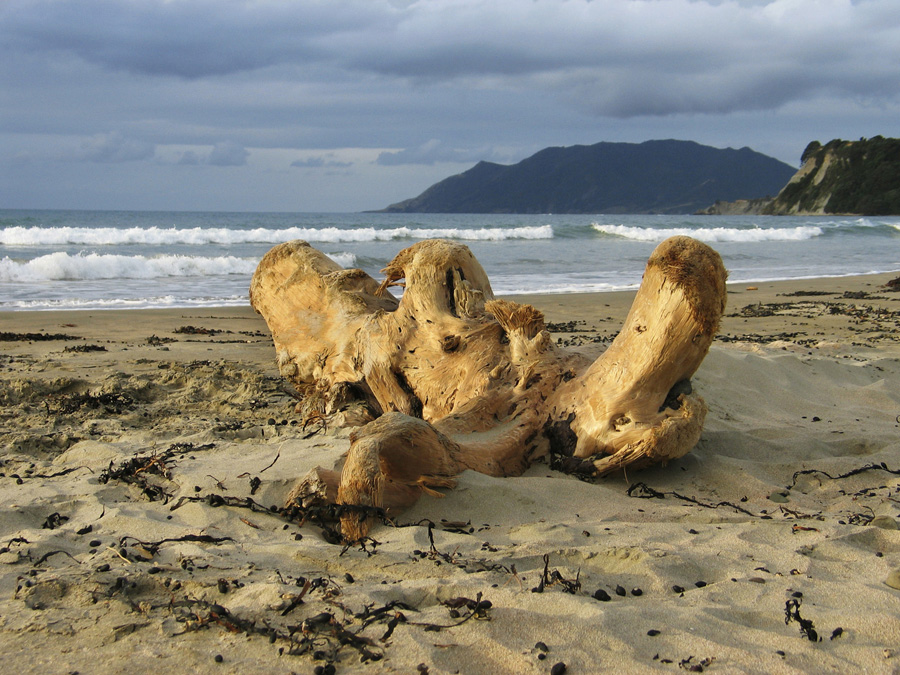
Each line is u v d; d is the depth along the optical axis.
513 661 2.45
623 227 40.16
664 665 2.41
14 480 4.67
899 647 2.47
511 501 4.05
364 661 2.47
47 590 3.01
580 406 4.63
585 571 3.21
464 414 4.77
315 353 6.35
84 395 6.95
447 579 3.07
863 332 11.21
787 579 3.05
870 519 3.85
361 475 3.75
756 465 4.79
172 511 4.09
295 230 31.83
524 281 20.27
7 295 15.80
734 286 19.41
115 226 47.22
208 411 6.76
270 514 3.99
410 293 5.72
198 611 2.78
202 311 14.07
